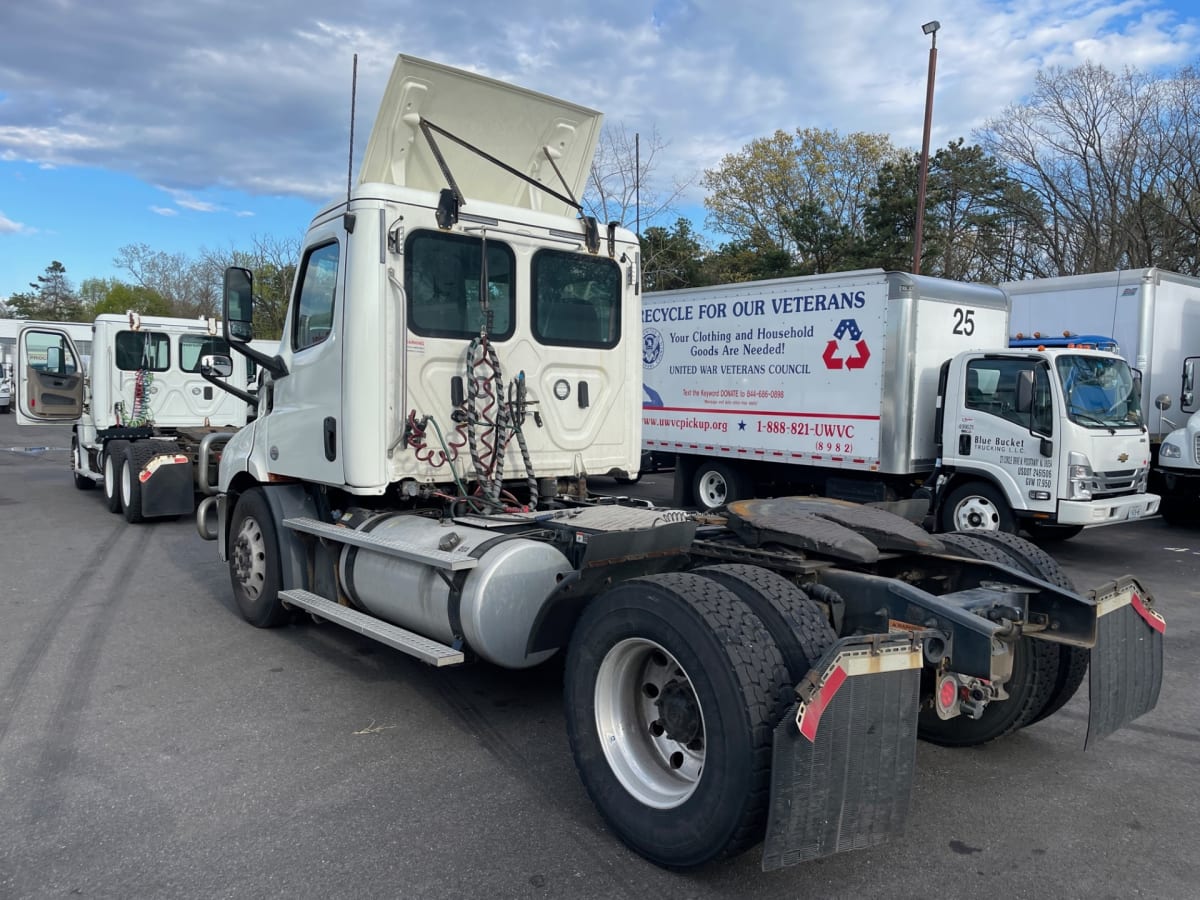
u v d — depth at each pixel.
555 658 5.89
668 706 3.33
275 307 35.69
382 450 4.98
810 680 2.81
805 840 2.80
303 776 4.08
